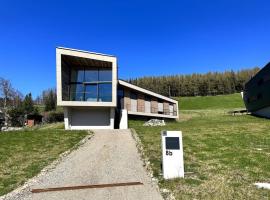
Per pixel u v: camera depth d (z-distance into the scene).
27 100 75.62
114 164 14.62
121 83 41.62
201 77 142.88
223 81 136.88
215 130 25.80
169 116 54.62
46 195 10.08
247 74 143.50
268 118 40.03
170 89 140.50
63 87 36.31
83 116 38.16
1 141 21.22
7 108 67.62
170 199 9.38
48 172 13.35
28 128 49.22
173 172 11.84
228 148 17.73
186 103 107.38
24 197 9.93
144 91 46.66
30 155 17.00
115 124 40.31
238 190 10.16
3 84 68.75
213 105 100.56
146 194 9.94
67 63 37.62
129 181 11.58
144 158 15.71
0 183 11.72
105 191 10.36
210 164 14.06
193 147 18.33
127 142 21.33
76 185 11.20
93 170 13.52
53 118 66.25
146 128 30.14
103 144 20.61
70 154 17.36
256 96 47.19
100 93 37.81
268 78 41.44
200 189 10.33
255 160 14.59
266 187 10.46
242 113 55.16
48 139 22.25
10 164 14.90
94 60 36.81
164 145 12.02
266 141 19.83
